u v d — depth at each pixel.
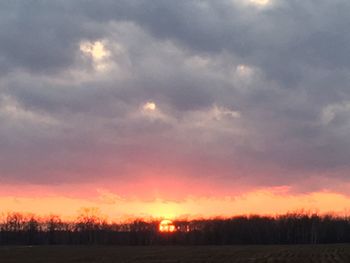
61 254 86.44
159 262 65.81
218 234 183.38
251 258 73.12
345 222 183.50
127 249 108.38
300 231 182.25
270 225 186.25
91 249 108.88
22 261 69.12
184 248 114.75
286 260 68.00
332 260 67.50
